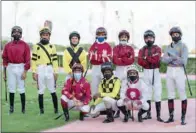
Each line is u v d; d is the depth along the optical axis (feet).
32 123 26.23
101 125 25.89
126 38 28.89
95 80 29.84
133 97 26.86
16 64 29.43
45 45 29.81
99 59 29.30
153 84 27.99
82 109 27.09
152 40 27.81
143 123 26.71
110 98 26.86
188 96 40.06
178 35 26.96
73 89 27.73
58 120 27.45
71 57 29.19
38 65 29.63
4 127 24.93
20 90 29.89
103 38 29.45
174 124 26.40
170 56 26.96
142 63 27.94
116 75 29.14
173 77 26.94
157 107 27.86
